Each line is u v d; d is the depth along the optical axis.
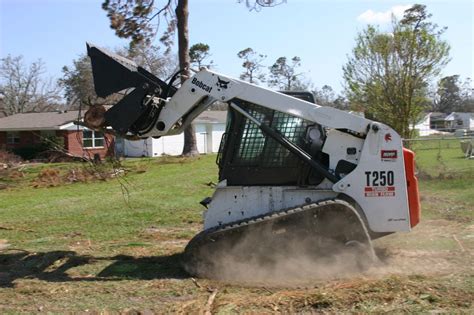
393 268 6.61
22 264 7.62
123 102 6.92
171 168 26.73
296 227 6.30
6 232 10.55
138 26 27.33
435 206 11.93
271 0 25.88
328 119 6.55
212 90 6.75
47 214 12.96
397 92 19.38
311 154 6.67
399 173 6.52
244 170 6.73
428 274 6.27
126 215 12.24
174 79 7.04
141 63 36.44
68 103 64.06
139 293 5.96
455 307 5.03
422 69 19.20
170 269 7.07
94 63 7.04
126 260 7.70
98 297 5.86
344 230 6.32
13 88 62.00
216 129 47.34
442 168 18.97
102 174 21.02
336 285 5.87
